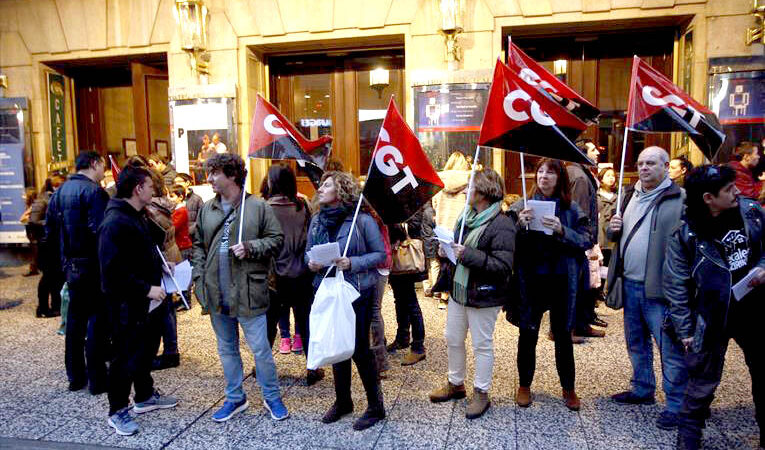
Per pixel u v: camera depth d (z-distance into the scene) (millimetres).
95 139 9570
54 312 6320
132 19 8133
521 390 3711
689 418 2982
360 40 7605
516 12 7031
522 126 3381
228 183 3520
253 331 3551
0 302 6930
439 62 7270
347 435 3385
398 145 3488
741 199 2930
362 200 3531
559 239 3389
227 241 3498
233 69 7809
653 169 3387
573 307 3518
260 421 3605
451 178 5977
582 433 3332
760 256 2850
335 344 3184
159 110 8312
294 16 7598
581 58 7641
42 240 6168
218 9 7793
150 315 3621
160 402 3818
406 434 3375
